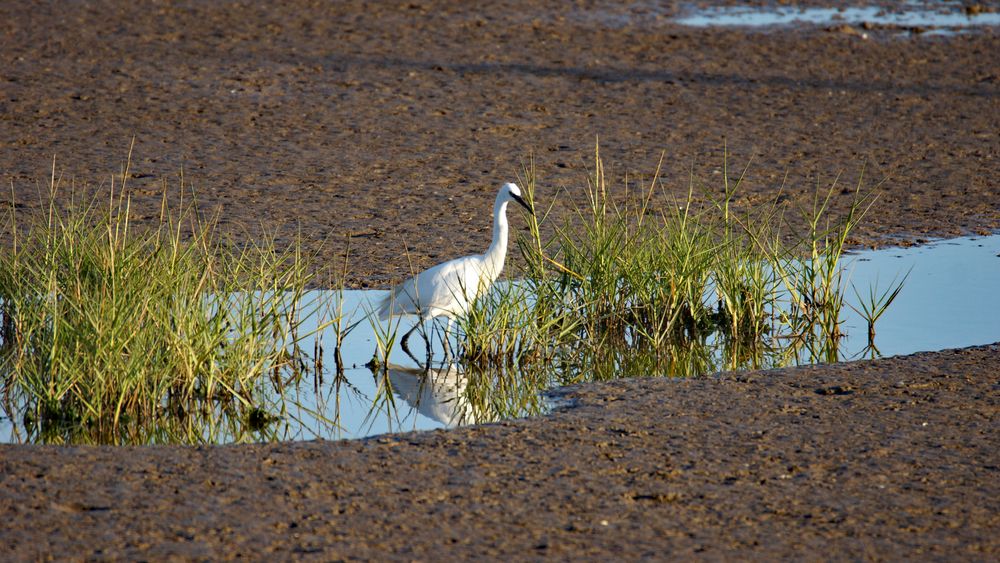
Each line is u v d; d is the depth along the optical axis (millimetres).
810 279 16594
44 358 13102
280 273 16953
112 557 8500
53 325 13297
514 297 15844
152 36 35812
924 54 36094
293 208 21516
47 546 8648
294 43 35500
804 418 11656
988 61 35156
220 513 9281
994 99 30844
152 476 10055
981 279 18094
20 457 10461
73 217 16547
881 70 34031
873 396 12336
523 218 21203
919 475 10109
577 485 9922
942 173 24531
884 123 28531
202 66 32125
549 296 16062
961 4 44719
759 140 26953
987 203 22500
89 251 15375
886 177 24219
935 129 28016
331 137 26359
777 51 36219
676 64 34375
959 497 9633
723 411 11930
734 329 16047
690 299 16391
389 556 8562
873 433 11172
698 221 17984
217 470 10211
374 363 15250
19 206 20891
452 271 15773
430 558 8531
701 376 13328
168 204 21453
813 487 9875
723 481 10016
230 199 21938
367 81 31250
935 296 17281
